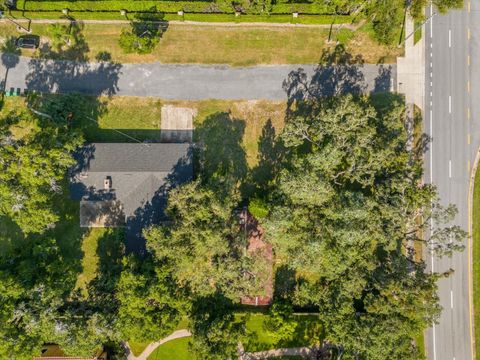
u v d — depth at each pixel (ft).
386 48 193.98
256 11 187.11
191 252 164.14
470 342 193.16
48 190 170.81
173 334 193.77
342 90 194.49
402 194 172.04
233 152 194.49
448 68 193.26
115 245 191.01
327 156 163.94
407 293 160.35
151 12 188.75
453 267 193.77
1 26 193.16
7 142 166.40
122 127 193.47
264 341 193.67
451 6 174.81
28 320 156.76
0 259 170.40
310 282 192.54
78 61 194.29
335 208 165.27
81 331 162.71
